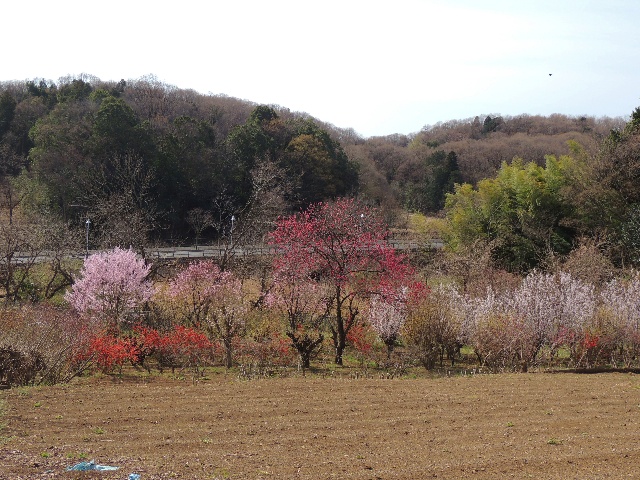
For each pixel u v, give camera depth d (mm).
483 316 19406
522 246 35438
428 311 19297
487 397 13750
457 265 29672
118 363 17422
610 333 19625
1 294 26766
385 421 11516
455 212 39688
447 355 20484
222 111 70500
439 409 12539
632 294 20438
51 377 14984
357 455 9328
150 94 65750
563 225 37156
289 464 8820
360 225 20859
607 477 8422
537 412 12438
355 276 20812
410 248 36094
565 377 16875
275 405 12594
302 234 20453
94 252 29438
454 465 8875
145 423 11047
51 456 9000
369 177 61719
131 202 30641
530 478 8352
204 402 12758
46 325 17000
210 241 45375
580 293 19734
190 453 9312
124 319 21156
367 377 17031
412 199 62094
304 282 21391
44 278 27703
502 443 10133
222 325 20391
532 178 37312
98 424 10922
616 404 13266
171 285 22969
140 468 8469
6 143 53656
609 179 34781
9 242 26484
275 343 19375
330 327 22062
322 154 51031
